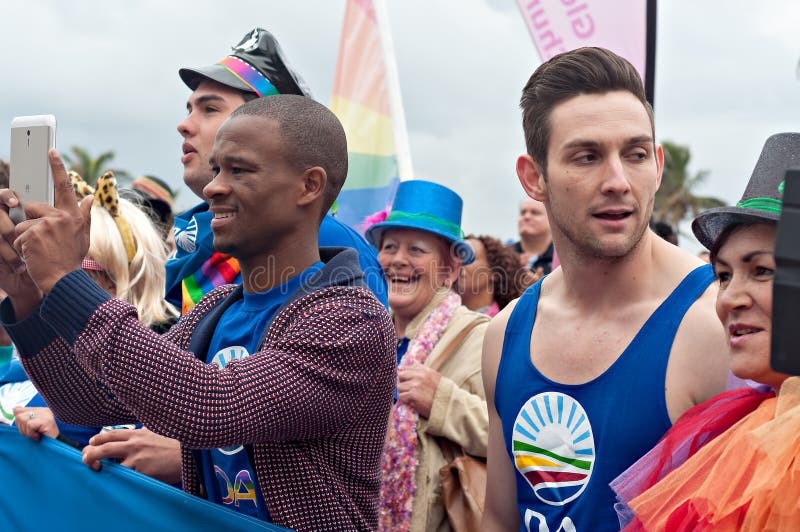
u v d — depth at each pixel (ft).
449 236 11.00
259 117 6.59
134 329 5.95
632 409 6.13
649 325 6.24
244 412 5.82
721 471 5.09
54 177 6.36
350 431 6.40
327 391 6.09
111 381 5.91
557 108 6.31
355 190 13.83
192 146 9.85
